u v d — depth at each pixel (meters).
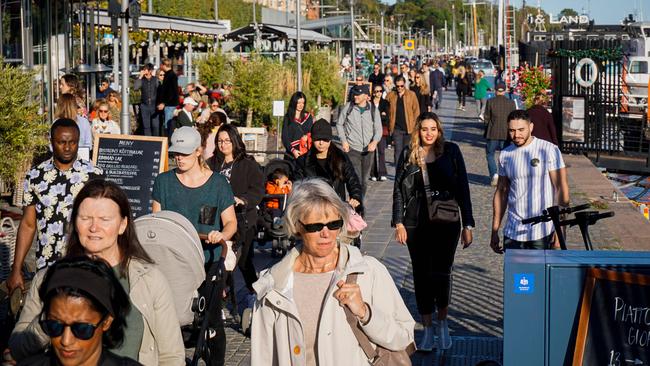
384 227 16.12
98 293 3.83
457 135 33.28
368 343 5.00
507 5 55.09
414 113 20.92
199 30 39.81
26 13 21.33
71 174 7.49
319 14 91.94
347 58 49.00
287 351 5.00
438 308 9.06
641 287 5.56
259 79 29.56
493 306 10.77
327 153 10.61
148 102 27.08
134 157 11.77
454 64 77.00
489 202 18.55
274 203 13.02
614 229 15.65
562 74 27.30
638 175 26.19
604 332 5.66
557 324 5.77
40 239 7.49
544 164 9.07
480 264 12.94
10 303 7.32
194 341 6.66
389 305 5.11
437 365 8.68
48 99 22.53
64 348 3.84
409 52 104.06
